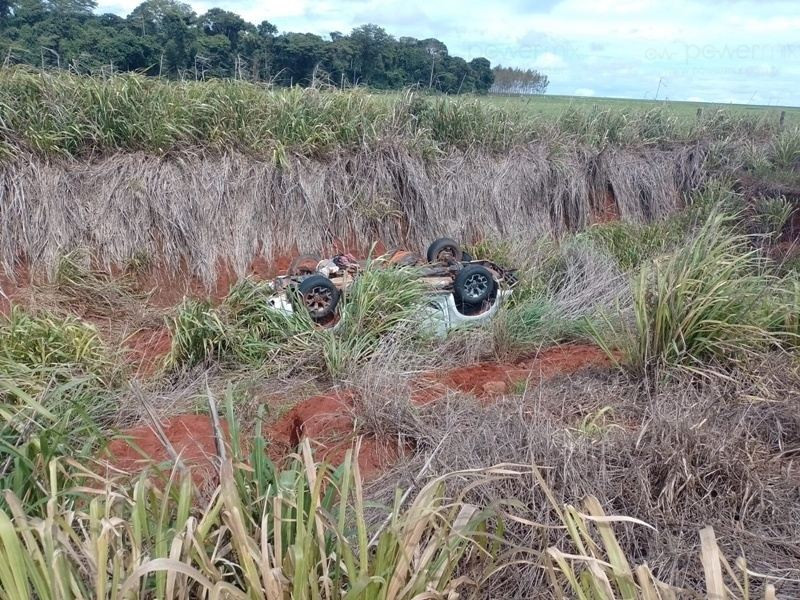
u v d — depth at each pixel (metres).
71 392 4.62
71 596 2.01
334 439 4.09
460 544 2.53
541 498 3.14
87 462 2.98
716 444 3.49
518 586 2.76
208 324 5.57
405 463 3.64
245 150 8.02
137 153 7.52
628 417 4.16
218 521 2.41
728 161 10.96
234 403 4.67
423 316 5.94
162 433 2.80
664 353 4.54
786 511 3.23
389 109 9.17
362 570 2.08
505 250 8.10
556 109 11.23
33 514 2.62
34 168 6.96
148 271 7.20
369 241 8.38
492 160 9.45
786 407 4.03
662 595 2.04
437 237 8.66
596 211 10.21
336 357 5.23
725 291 4.72
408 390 4.66
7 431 3.20
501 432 3.70
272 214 7.91
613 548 2.13
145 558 2.11
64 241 6.92
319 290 6.02
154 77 8.28
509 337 5.77
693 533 3.07
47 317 5.78
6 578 1.91
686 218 9.52
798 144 11.23
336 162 8.35
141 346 6.20
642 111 11.70
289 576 2.18
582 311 6.26
